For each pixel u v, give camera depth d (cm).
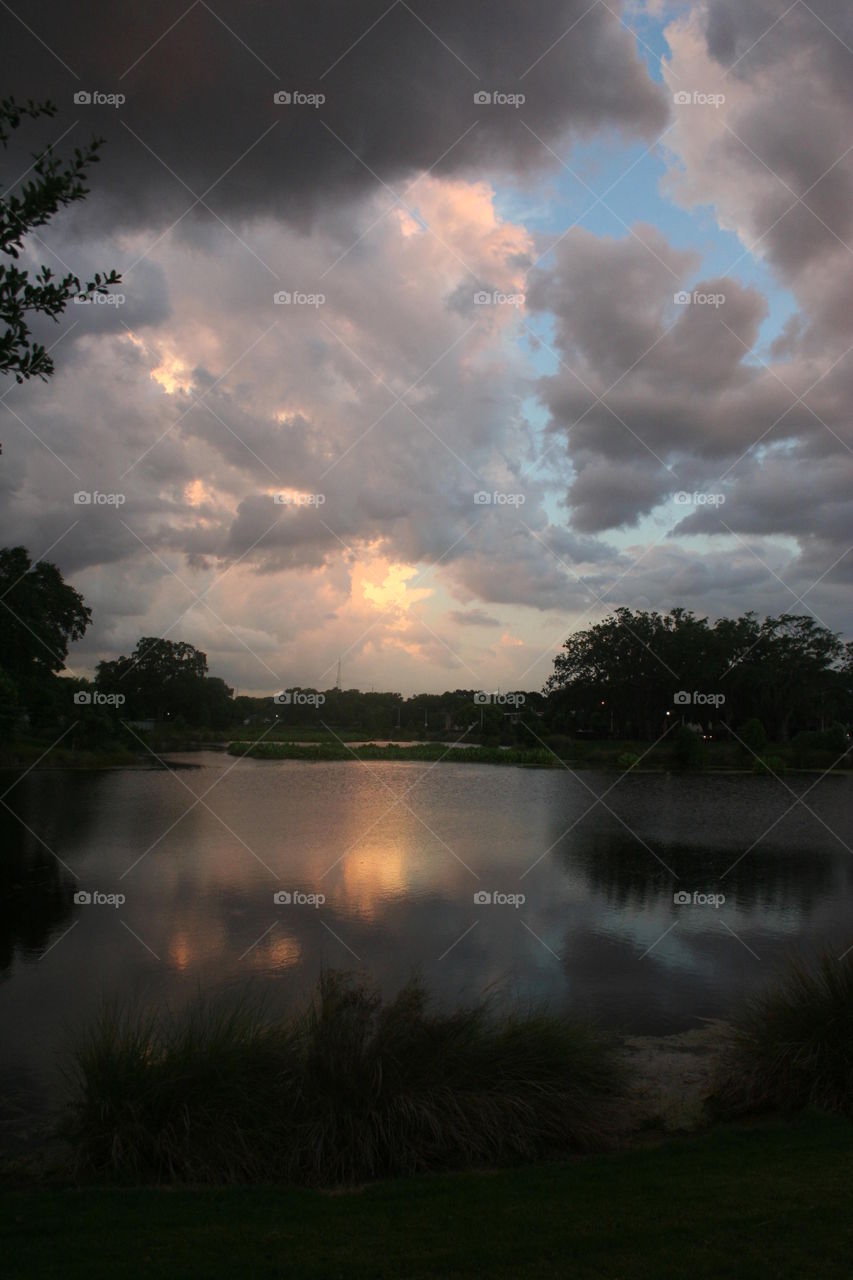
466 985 840
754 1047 618
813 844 1775
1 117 377
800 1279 341
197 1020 689
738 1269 350
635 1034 714
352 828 1945
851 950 756
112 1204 436
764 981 859
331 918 1102
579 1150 536
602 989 833
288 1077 546
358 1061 553
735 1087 596
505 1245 377
